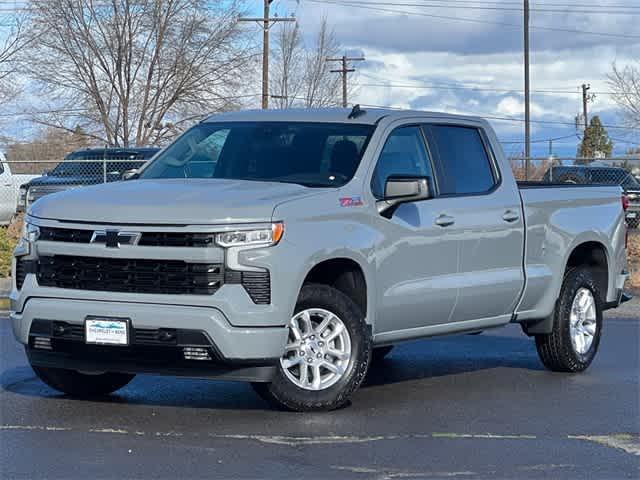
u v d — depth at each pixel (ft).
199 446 22.79
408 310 28.12
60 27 135.64
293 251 24.84
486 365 34.76
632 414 27.12
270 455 22.12
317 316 25.94
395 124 28.94
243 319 24.18
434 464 21.72
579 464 21.97
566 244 32.99
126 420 25.21
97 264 24.99
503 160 31.71
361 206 26.84
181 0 138.72
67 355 25.63
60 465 21.21
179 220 24.39
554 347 32.94
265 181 27.48
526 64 157.99
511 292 31.09
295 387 25.70
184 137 30.58
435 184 29.40
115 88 140.05
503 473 21.16
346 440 23.57
